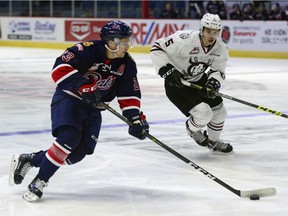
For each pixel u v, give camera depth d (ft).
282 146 27.76
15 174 19.08
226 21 85.61
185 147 27.53
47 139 29.12
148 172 22.63
